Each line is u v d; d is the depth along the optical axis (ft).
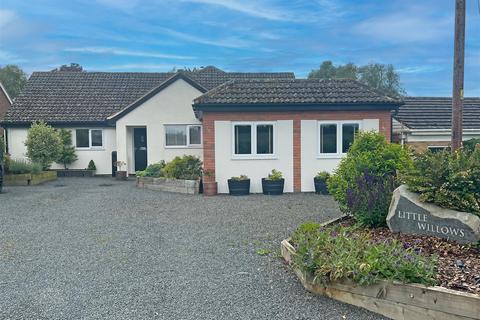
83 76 84.99
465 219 19.21
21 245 24.57
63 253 22.74
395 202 22.02
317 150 47.34
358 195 24.45
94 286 17.53
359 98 46.88
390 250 16.07
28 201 42.22
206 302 15.74
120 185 58.03
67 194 47.78
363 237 18.75
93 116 73.41
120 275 18.92
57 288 17.34
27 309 15.26
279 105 46.19
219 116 46.47
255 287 17.22
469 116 65.46
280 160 47.24
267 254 22.06
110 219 32.50
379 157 26.66
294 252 19.13
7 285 17.76
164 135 66.74
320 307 15.21
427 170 21.25
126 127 67.05
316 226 21.38
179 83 66.64
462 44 30.94
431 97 70.64
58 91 79.87
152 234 27.20
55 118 72.59
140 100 66.18
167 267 20.04
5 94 92.12
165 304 15.60
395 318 14.28
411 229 21.30
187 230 28.30
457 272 15.76
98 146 73.72
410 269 14.33
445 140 58.54
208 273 19.07
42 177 61.62
